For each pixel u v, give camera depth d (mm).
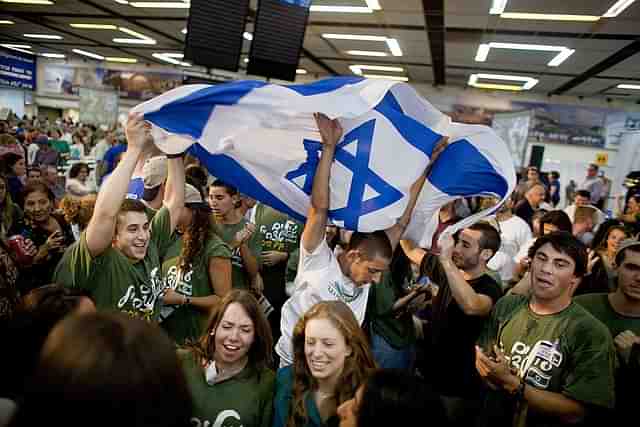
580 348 1478
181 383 595
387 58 9375
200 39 3453
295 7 3631
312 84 1624
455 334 2029
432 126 1778
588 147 11594
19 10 8297
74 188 5305
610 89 10023
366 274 1633
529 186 6652
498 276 2232
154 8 7207
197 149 1778
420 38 7441
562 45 6973
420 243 1940
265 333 1496
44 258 2309
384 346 2121
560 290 1528
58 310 1056
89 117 13289
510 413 1521
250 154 1755
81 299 1133
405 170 1688
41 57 14719
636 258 1745
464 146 1796
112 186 1493
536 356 1537
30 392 532
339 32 7543
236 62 3621
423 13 6125
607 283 2725
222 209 2641
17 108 14680
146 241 1701
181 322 2141
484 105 12117
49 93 14891
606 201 9430
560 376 1502
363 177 1656
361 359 1383
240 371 1489
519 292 1965
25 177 4633
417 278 2420
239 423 1436
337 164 1656
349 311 1431
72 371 519
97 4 7316
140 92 14305
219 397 1444
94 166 9008
